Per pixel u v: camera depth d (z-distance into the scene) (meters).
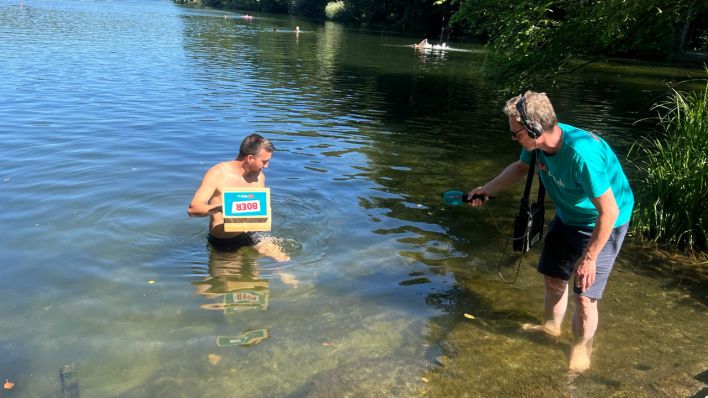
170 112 10.33
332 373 3.19
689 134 5.68
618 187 3.22
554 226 3.56
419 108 12.45
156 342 3.41
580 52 10.21
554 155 3.18
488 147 8.92
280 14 67.69
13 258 4.38
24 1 62.91
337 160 7.65
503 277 4.52
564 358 3.45
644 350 3.56
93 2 75.50
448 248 5.00
